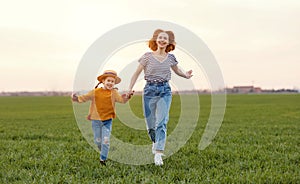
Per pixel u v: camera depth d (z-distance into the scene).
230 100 43.16
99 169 5.64
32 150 7.55
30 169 5.84
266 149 7.73
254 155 6.80
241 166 5.92
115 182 4.86
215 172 5.46
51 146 8.20
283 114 20.73
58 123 15.71
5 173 5.50
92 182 4.92
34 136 10.63
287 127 12.79
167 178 5.13
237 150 7.41
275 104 33.12
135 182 4.90
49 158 6.61
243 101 40.31
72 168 5.74
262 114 20.80
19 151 7.50
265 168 5.75
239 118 17.77
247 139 9.26
